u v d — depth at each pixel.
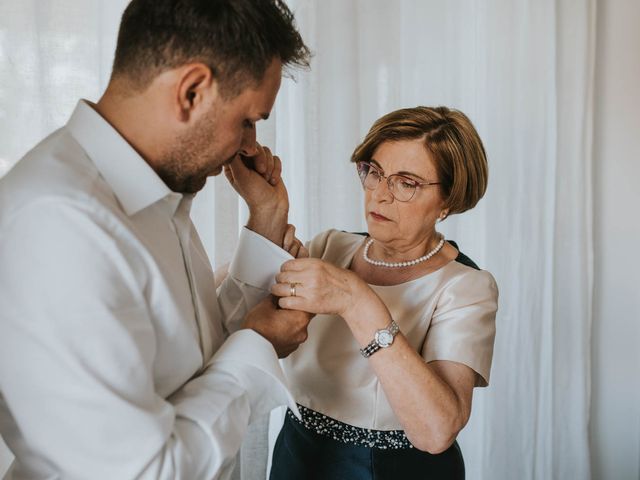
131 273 0.84
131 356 0.82
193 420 0.92
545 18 2.23
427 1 2.14
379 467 1.23
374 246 1.32
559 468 2.51
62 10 1.58
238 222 1.83
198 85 0.89
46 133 1.58
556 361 2.46
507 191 2.29
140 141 0.92
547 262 2.36
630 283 2.59
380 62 2.06
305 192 1.96
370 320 1.11
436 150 1.17
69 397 0.78
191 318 1.01
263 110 0.97
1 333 0.79
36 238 0.79
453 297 1.22
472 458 2.43
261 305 1.15
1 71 1.54
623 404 2.65
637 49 2.46
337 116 1.96
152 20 0.88
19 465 0.85
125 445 0.81
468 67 2.21
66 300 0.78
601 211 2.54
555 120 2.28
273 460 1.41
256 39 0.89
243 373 1.00
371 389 1.23
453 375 1.17
